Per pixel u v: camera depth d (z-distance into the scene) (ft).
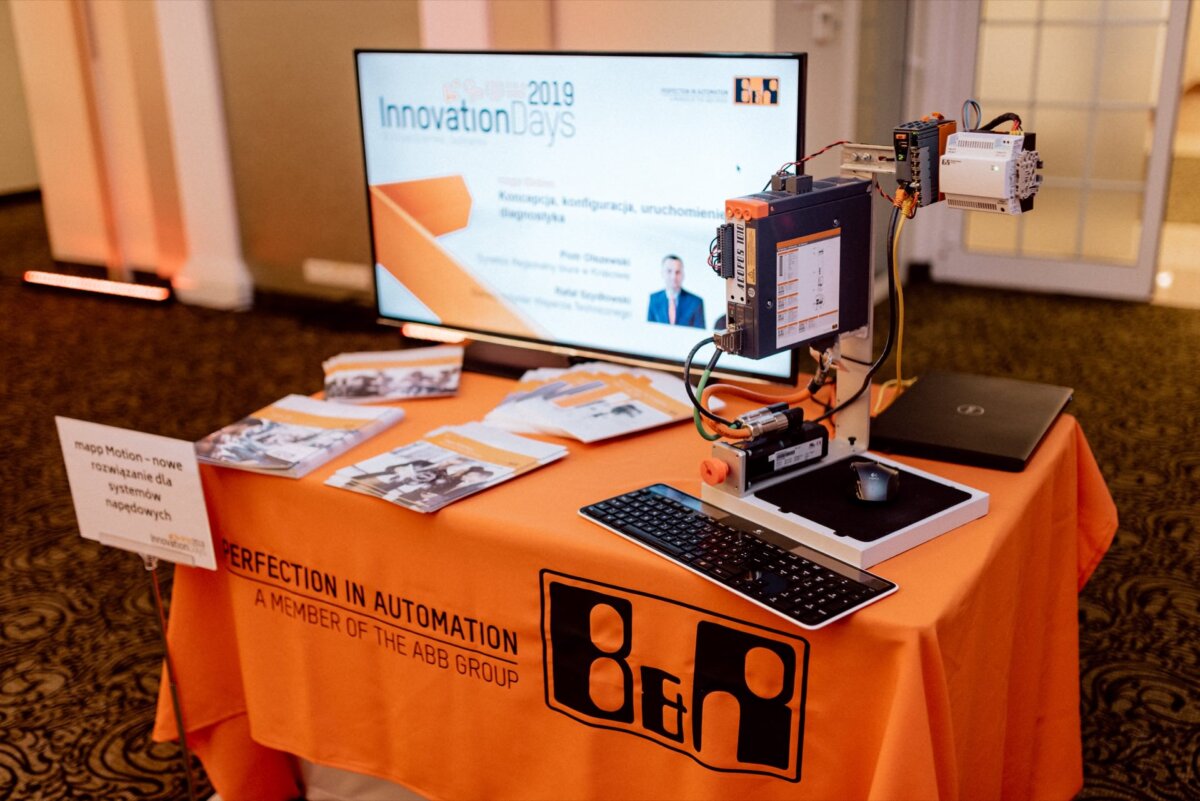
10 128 23.85
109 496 5.61
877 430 5.27
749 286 4.34
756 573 4.16
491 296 6.57
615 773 4.89
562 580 4.68
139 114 16.57
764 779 4.43
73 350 15.06
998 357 14.02
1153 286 16.37
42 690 7.68
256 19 14.92
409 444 5.63
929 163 4.53
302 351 14.73
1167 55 15.26
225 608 5.96
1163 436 11.56
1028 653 5.34
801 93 5.22
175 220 16.98
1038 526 5.07
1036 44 16.10
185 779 6.76
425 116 6.37
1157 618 8.27
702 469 4.73
